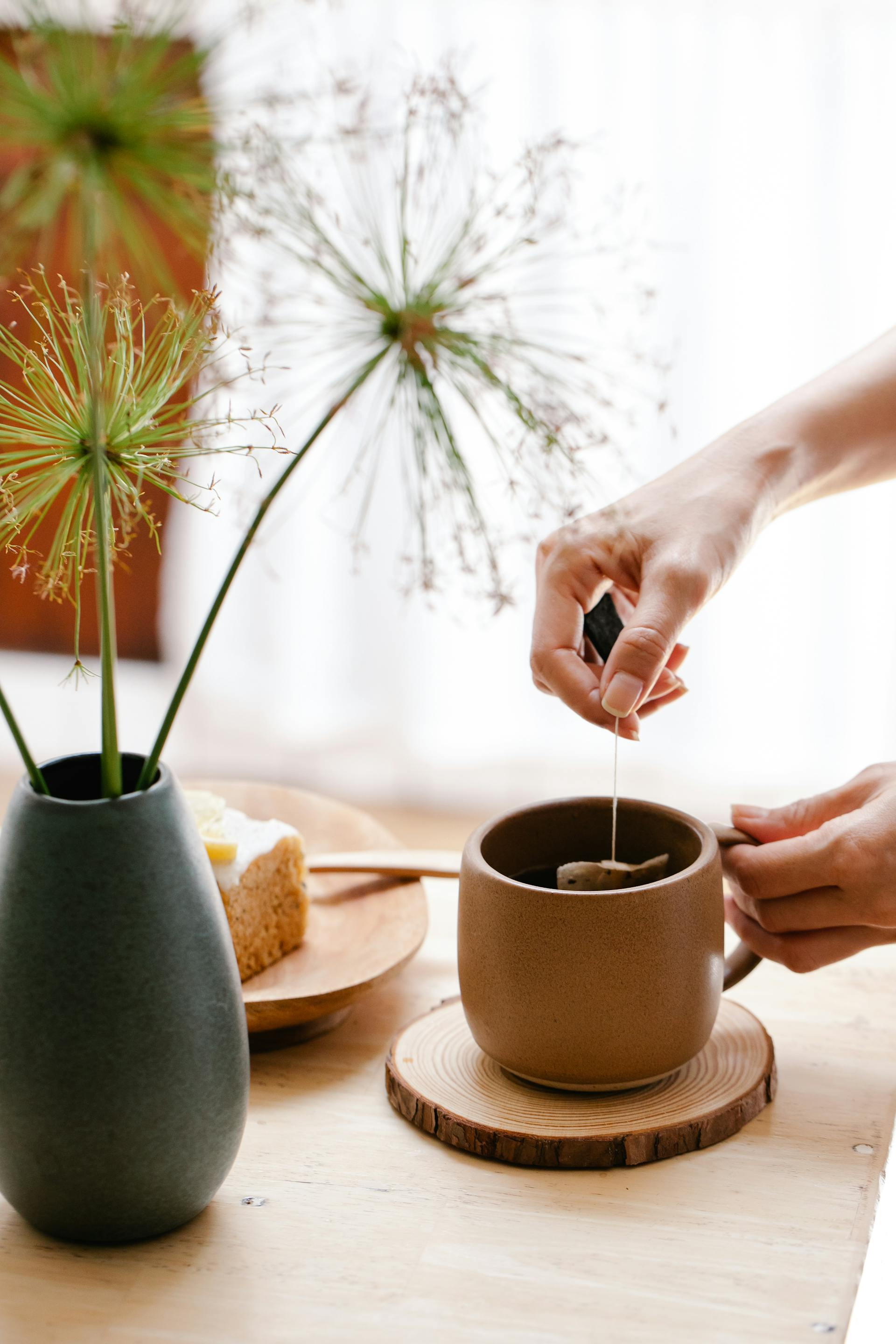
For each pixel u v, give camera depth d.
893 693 2.29
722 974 0.90
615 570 0.97
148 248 0.80
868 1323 1.05
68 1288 0.82
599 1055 0.88
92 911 0.80
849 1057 0.95
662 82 2.14
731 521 0.97
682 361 2.18
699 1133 0.89
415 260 0.87
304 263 0.86
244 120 0.80
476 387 0.94
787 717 2.35
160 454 0.82
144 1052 0.81
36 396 0.81
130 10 0.77
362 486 2.35
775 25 2.11
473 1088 0.91
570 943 0.87
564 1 2.13
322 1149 0.89
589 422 0.99
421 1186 0.87
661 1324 0.80
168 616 2.57
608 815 0.94
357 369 0.89
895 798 0.94
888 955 1.04
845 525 2.25
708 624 2.33
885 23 2.08
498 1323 0.80
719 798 2.41
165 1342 0.80
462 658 2.45
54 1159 0.81
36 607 2.69
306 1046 0.96
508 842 0.94
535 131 2.16
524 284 2.09
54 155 0.76
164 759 2.62
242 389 0.99
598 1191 0.87
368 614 2.44
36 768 0.81
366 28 2.14
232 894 0.97
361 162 0.89
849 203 2.14
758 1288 0.82
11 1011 0.81
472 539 1.81
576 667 0.95
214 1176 0.84
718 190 2.15
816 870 0.93
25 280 0.82
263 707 2.52
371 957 0.99
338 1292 0.82
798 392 1.05
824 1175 0.87
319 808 1.14
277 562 2.43
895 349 1.06
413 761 2.51
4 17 0.76
